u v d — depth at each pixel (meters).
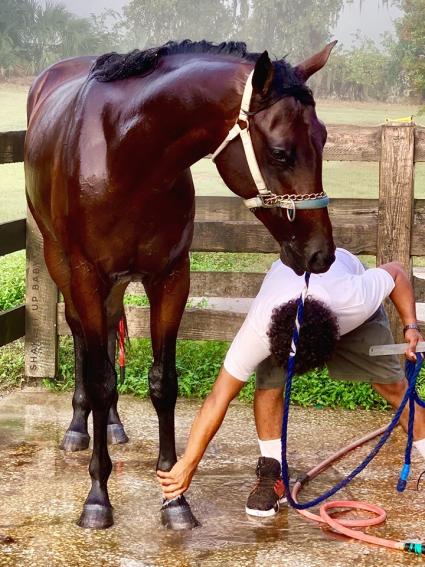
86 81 3.38
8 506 3.48
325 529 3.29
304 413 4.79
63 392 5.21
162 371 3.45
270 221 2.84
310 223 2.73
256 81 2.71
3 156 4.89
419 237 4.92
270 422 3.45
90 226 3.19
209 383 5.12
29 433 4.44
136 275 3.36
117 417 4.34
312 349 2.98
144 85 3.08
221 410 3.13
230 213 6.34
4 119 13.21
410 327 3.23
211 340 5.18
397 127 4.81
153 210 3.16
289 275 3.17
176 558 3.03
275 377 3.40
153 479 3.81
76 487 3.70
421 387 4.90
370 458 3.22
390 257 4.91
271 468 3.44
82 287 3.29
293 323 3.00
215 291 5.39
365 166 13.02
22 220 5.12
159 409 3.48
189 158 3.03
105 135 3.14
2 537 3.18
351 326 3.19
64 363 5.50
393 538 3.22
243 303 6.83
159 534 3.23
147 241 3.23
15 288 6.75
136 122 3.03
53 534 3.22
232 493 3.66
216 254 8.70
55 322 5.21
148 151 3.03
